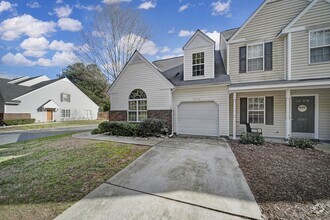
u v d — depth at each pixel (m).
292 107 9.45
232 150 7.08
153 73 11.45
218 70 11.42
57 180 4.54
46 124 22.44
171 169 5.07
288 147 7.49
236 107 10.55
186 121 11.00
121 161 5.88
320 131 8.91
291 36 9.03
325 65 8.49
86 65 25.20
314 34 8.66
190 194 3.66
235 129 9.62
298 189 3.77
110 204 3.38
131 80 12.26
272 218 2.88
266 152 6.71
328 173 4.61
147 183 4.22
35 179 4.64
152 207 3.25
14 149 8.41
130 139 9.60
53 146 8.62
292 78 9.03
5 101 21.06
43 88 25.53
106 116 35.78
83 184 4.28
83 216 3.06
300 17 8.84
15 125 20.72
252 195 3.56
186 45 11.34
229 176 4.51
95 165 5.55
